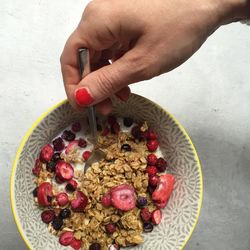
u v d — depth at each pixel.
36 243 0.27
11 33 0.34
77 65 0.26
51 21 0.34
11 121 0.33
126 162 0.29
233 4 0.25
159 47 0.24
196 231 0.33
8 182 0.32
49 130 0.29
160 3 0.24
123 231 0.28
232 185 0.34
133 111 0.30
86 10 0.24
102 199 0.28
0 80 0.33
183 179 0.29
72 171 0.29
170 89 0.34
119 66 0.24
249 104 0.35
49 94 0.33
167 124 0.29
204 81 0.35
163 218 0.29
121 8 0.24
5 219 0.31
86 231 0.28
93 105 0.27
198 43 0.26
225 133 0.34
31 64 0.33
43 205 0.28
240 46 0.35
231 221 0.33
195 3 0.24
